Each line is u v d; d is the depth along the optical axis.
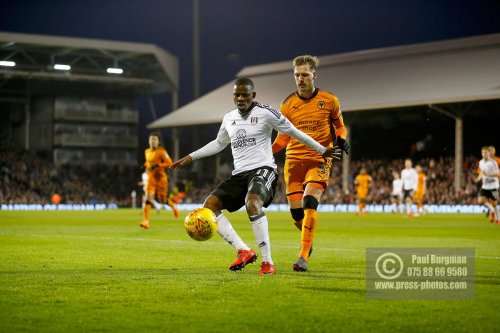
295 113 11.41
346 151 10.60
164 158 23.02
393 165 55.00
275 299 7.73
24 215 37.88
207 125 60.38
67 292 8.17
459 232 21.48
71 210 51.81
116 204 62.06
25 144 71.69
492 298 7.82
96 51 65.56
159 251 13.91
